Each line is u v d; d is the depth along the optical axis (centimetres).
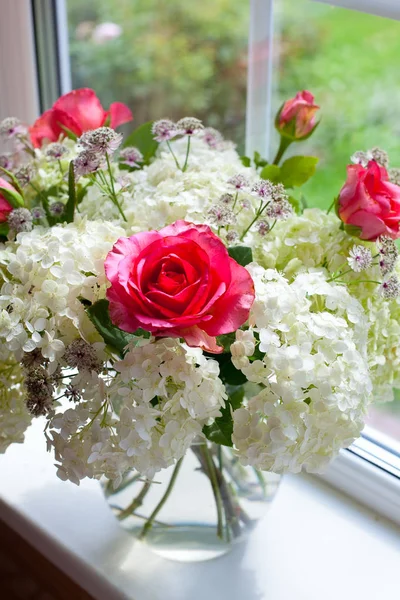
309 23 107
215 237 70
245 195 84
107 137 80
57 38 125
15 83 123
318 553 93
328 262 83
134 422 73
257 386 81
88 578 92
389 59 101
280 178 92
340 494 101
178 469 87
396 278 79
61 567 95
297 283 77
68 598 109
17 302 76
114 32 127
